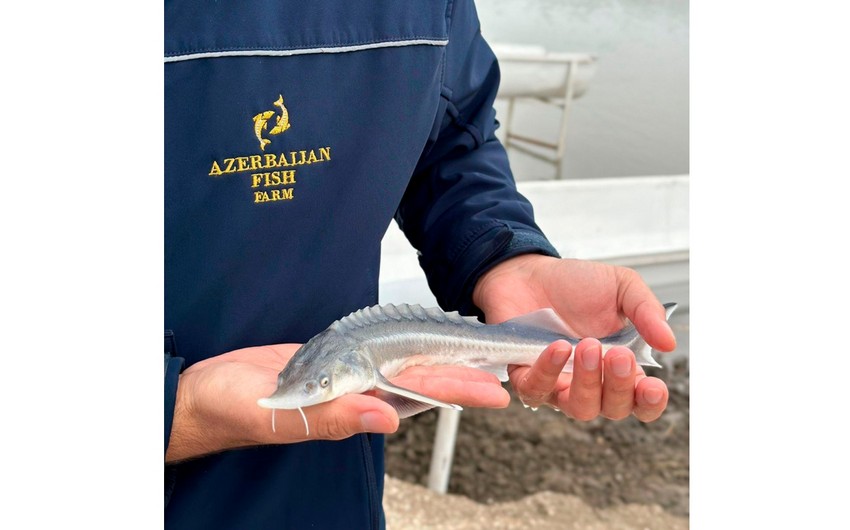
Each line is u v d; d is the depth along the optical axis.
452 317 1.39
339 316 1.41
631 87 5.16
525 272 1.55
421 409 1.16
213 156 1.24
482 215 1.57
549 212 3.72
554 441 3.82
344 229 1.37
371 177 1.37
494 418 3.98
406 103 1.36
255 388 1.07
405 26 1.33
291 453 1.37
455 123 1.60
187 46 1.20
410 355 1.31
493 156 1.67
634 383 1.20
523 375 1.37
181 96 1.21
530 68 4.73
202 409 1.09
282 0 1.26
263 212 1.29
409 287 3.20
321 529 1.42
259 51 1.24
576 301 1.48
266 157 1.27
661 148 5.15
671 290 3.96
